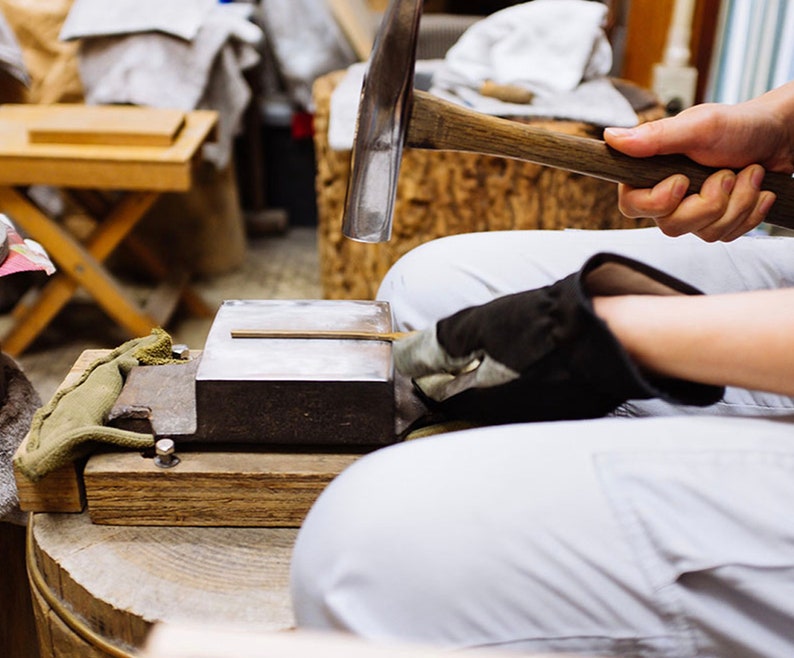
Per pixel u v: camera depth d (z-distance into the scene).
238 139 3.20
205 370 0.88
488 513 0.61
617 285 0.70
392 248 2.14
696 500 0.62
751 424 0.66
